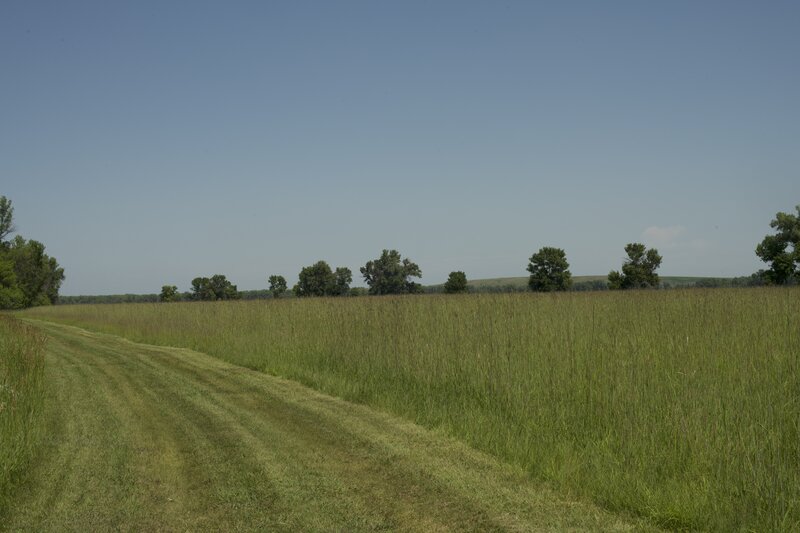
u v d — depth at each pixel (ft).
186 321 76.95
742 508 16.78
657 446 21.35
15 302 190.70
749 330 33.50
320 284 200.64
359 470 22.31
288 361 47.91
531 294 61.26
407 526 17.53
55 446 25.55
